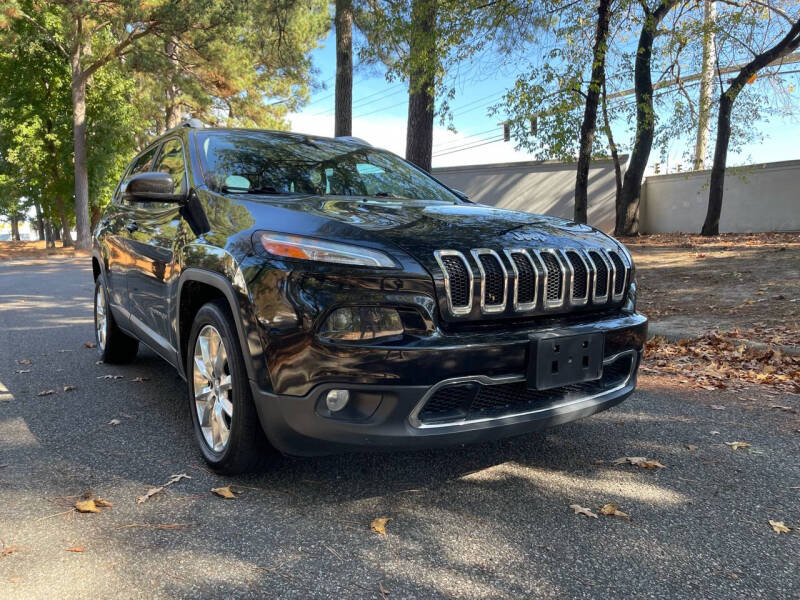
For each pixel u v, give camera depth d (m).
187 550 2.16
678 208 22.05
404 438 2.32
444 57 10.19
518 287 2.52
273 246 2.44
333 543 2.22
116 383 4.35
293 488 2.68
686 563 2.14
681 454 3.17
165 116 31.92
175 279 3.10
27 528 2.30
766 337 5.93
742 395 4.33
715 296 8.23
